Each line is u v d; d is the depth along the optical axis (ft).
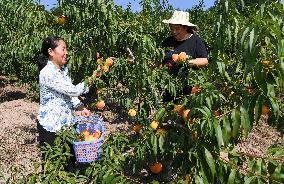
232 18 8.66
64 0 17.75
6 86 40.65
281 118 10.47
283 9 8.02
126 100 17.67
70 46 18.13
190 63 13.46
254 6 9.32
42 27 22.93
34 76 29.63
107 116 25.39
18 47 25.90
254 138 22.66
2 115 28.32
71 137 11.25
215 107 9.23
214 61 9.27
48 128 13.20
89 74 17.48
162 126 10.62
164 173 12.67
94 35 16.65
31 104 32.68
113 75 16.96
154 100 15.17
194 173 9.02
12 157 18.78
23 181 9.98
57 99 13.25
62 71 13.64
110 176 9.15
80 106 14.21
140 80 15.19
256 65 7.34
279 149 8.61
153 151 10.55
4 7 27.48
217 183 9.36
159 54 15.25
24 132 23.71
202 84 9.34
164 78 14.61
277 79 7.70
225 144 8.05
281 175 7.80
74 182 9.45
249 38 7.27
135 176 15.31
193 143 9.12
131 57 16.65
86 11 16.87
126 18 19.08
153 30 23.58
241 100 8.54
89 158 11.68
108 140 11.10
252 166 8.22
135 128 13.82
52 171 9.67
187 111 9.45
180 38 15.56
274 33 7.23
